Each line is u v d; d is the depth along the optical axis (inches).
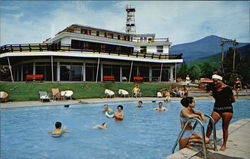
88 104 552.7
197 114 179.0
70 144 260.5
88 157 217.8
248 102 704.4
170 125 374.9
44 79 927.7
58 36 990.4
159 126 366.6
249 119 296.2
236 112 536.1
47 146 253.6
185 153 153.2
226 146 172.9
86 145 257.1
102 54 935.7
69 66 943.7
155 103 656.4
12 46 857.5
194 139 171.2
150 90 870.4
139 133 317.1
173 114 489.1
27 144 259.3
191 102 174.6
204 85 1080.8
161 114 487.5
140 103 569.6
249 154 153.9
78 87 769.6
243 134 212.1
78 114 453.1
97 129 339.0
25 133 307.7
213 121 164.6
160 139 285.9
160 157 218.7
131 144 262.1
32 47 887.1
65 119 406.0
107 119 415.5
